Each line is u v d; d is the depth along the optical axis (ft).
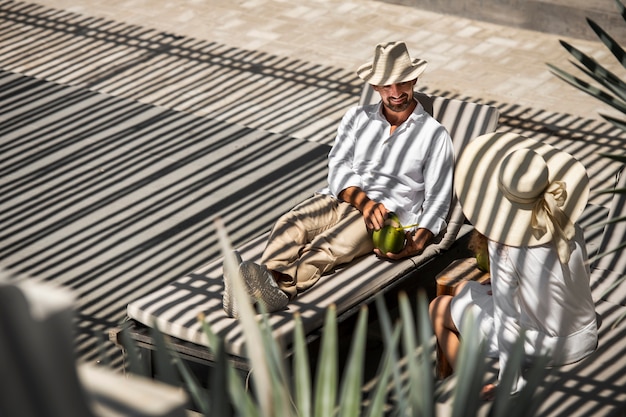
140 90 26.27
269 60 28.27
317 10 32.24
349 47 29.40
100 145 23.31
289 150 23.03
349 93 26.18
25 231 19.72
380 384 5.31
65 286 17.81
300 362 5.56
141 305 14.05
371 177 16.39
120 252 18.95
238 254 13.79
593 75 11.32
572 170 12.90
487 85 27.02
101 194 21.12
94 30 30.37
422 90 26.66
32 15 31.55
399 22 31.48
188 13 31.76
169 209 20.53
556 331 12.16
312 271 14.82
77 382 2.84
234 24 30.94
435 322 13.58
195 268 18.47
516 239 12.11
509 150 13.37
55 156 22.81
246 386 12.90
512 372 5.17
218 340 4.60
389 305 15.07
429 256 15.74
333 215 15.96
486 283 13.58
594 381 12.03
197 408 13.34
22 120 24.62
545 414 11.46
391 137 16.28
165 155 22.81
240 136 23.73
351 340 14.48
